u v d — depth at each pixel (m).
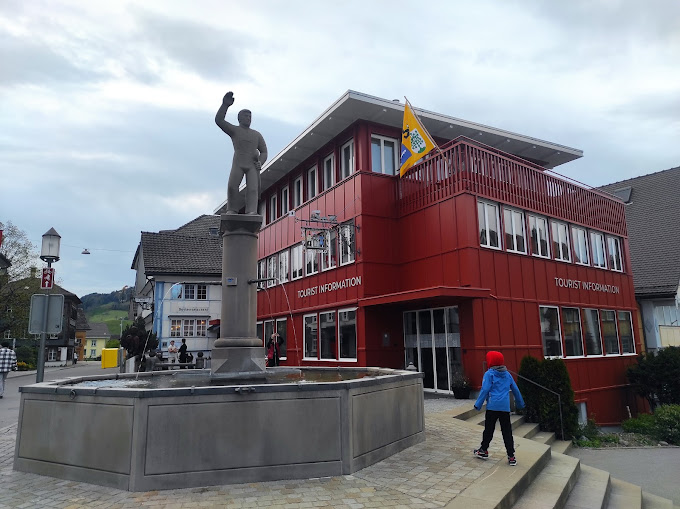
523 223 17.36
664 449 13.08
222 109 9.48
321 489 5.69
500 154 17.45
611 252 21.73
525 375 13.61
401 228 18.11
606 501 7.22
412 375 8.27
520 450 7.75
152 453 5.71
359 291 17.50
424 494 5.51
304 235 19.52
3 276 37.88
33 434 6.69
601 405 18.56
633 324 21.73
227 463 5.90
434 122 19.27
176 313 33.69
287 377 9.19
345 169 19.97
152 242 35.88
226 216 8.98
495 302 15.41
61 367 54.22
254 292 9.12
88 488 5.82
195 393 5.90
